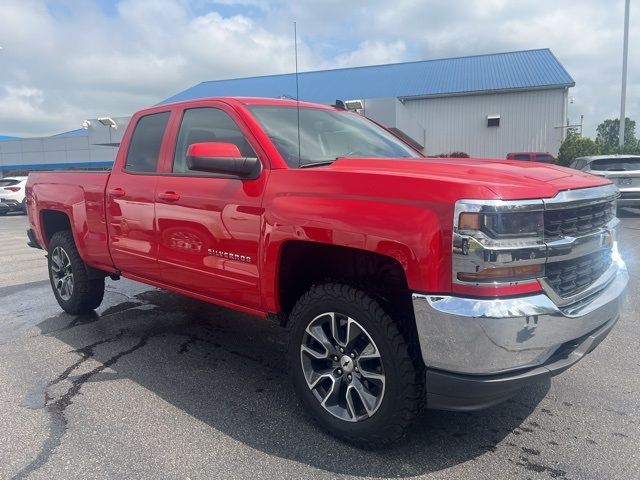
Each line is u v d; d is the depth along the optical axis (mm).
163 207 3910
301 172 3059
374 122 4770
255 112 3666
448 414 3330
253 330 5051
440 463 2791
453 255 2439
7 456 2857
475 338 2410
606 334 3064
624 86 21719
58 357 4340
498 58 35812
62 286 5531
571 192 2707
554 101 29703
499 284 2424
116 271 4715
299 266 3248
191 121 3990
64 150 36875
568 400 3516
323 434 3084
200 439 3031
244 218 3289
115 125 21688
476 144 31094
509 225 2430
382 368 2730
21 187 22734
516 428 3154
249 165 3270
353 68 38344
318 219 2855
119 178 4449
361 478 2662
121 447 2945
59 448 2934
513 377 2492
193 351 4477
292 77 38625
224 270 3477
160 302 6055
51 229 5734
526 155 25531
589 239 2854
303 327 3070
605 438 3037
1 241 12594
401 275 2934
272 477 2670
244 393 3648
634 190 13148
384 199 2658
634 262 8078
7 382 3836
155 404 3477
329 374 3014
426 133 31719
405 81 33812
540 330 2482
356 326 2834
